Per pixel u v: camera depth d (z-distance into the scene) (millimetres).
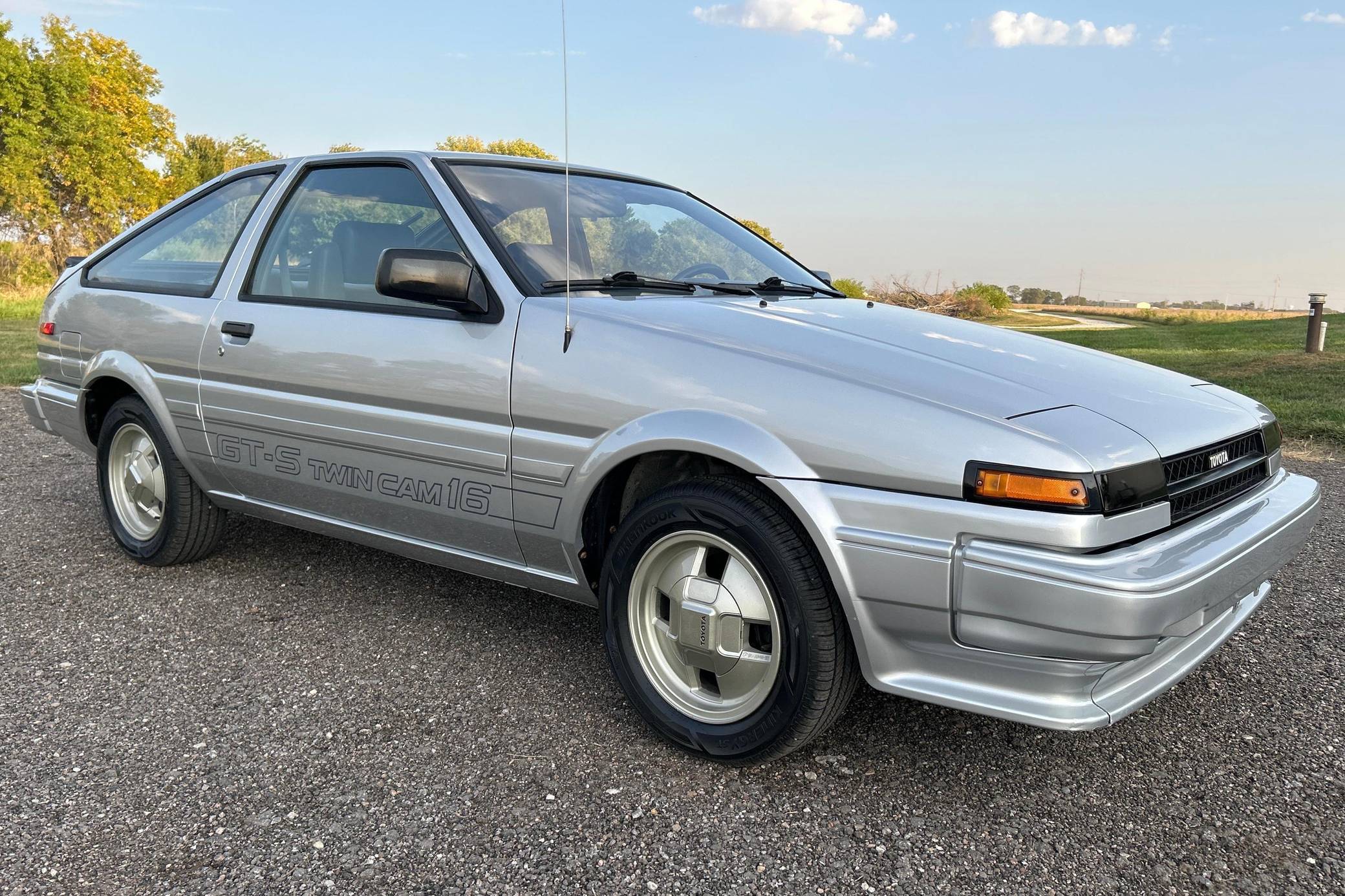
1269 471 2627
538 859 2057
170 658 3088
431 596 3672
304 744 2543
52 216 32812
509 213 3000
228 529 4520
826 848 2105
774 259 3660
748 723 2363
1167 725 2680
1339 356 11141
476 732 2615
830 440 2160
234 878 1979
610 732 2627
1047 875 2012
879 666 2197
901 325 2777
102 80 39156
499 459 2699
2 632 3295
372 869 2012
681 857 2068
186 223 3877
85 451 4207
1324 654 3150
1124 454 2043
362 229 3152
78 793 2295
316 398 3131
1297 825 2193
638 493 2693
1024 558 1942
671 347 2443
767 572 2264
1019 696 2080
